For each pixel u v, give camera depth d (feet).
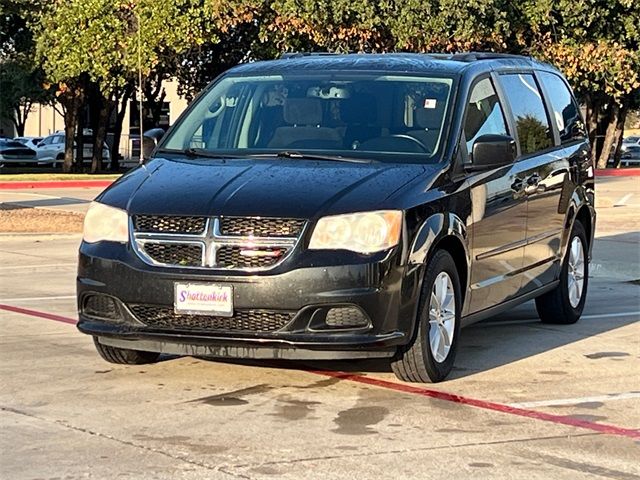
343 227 22.21
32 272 44.65
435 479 17.79
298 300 21.91
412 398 23.26
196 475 17.89
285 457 18.90
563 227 32.17
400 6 105.40
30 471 18.04
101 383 24.40
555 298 32.63
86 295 23.80
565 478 17.99
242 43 133.49
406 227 22.70
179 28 113.91
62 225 61.41
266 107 27.45
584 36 116.37
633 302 37.88
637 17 116.06
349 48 110.93
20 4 120.47
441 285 24.31
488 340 30.45
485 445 19.83
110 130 188.14
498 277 27.53
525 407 22.68
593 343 30.07
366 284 22.02
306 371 25.68
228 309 22.16
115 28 115.85
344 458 18.88
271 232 22.21
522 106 30.48
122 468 18.24
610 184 107.55
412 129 26.02
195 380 24.70
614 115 150.51
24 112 201.57
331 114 26.81
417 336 23.44
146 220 23.15
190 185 23.79
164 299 22.62
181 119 28.30
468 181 25.58
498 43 110.83
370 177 23.70
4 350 28.09
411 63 28.14
